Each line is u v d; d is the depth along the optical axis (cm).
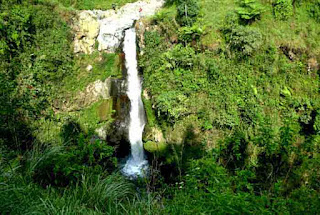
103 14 1744
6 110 739
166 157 1343
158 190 665
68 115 1441
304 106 1270
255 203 351
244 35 1263
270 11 1370
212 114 1310
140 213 431
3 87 788
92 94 1542
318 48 1272
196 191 421
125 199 520
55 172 512
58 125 1373
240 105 1287
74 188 516
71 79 1480
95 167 556
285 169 559
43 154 575
